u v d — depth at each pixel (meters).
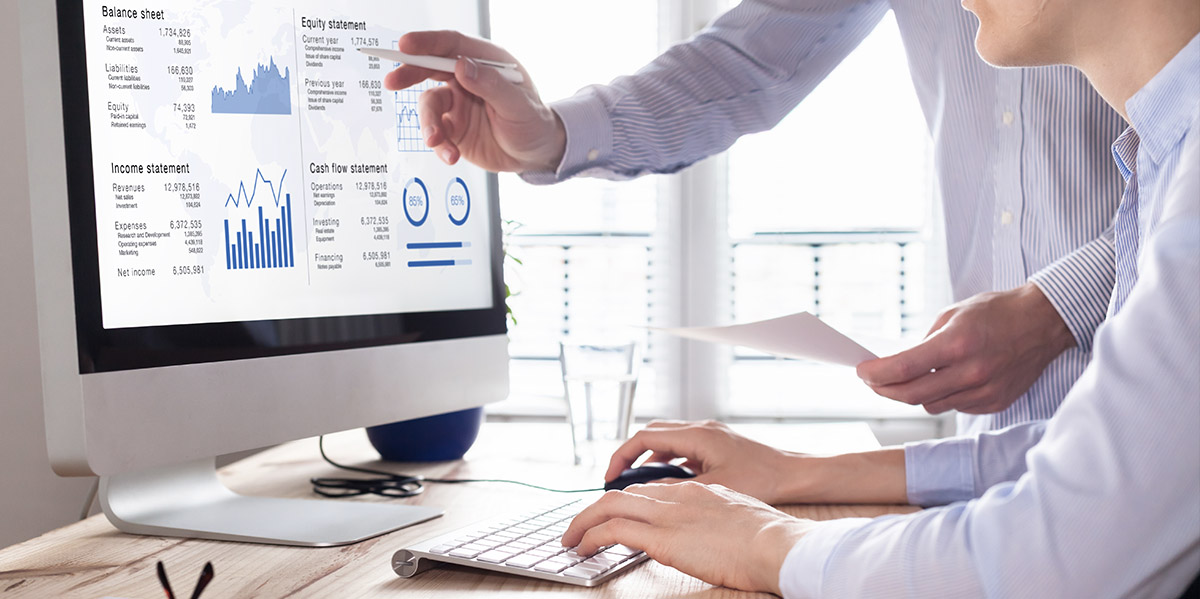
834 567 0.56
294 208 0.91
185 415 0.80
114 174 0.77
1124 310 0.52
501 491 1.03
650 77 1.30
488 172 1.14
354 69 0.97
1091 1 0.64
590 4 2.33
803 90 1.44
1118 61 0.65
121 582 0.69
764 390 2.38
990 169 1.24
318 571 0.71
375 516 0.89
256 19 0.89
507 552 0.71
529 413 2.34
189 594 0.65
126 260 0.77
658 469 0.95
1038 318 0.96
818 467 0.93
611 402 1.19
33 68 0.74
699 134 1.33
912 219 2.34
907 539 0.54
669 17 2.32
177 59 0.82
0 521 1.40
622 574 0.70
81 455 0.74
